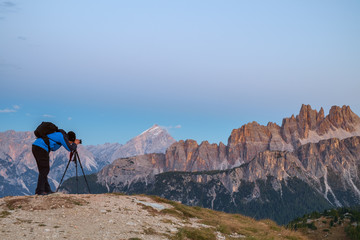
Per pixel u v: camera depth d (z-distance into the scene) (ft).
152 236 74.33
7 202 82.12
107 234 69.62
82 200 89.86
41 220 72.90
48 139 83.61
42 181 87.04
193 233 84.12
